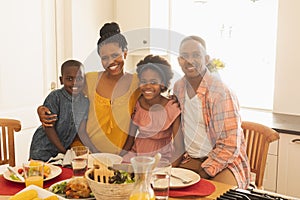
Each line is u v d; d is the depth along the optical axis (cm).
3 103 303
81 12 343
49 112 196
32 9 317
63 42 341
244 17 350
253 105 348
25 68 316
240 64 354
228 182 186
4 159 232
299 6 297
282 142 269
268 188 279
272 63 340
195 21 372
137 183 135
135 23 358
